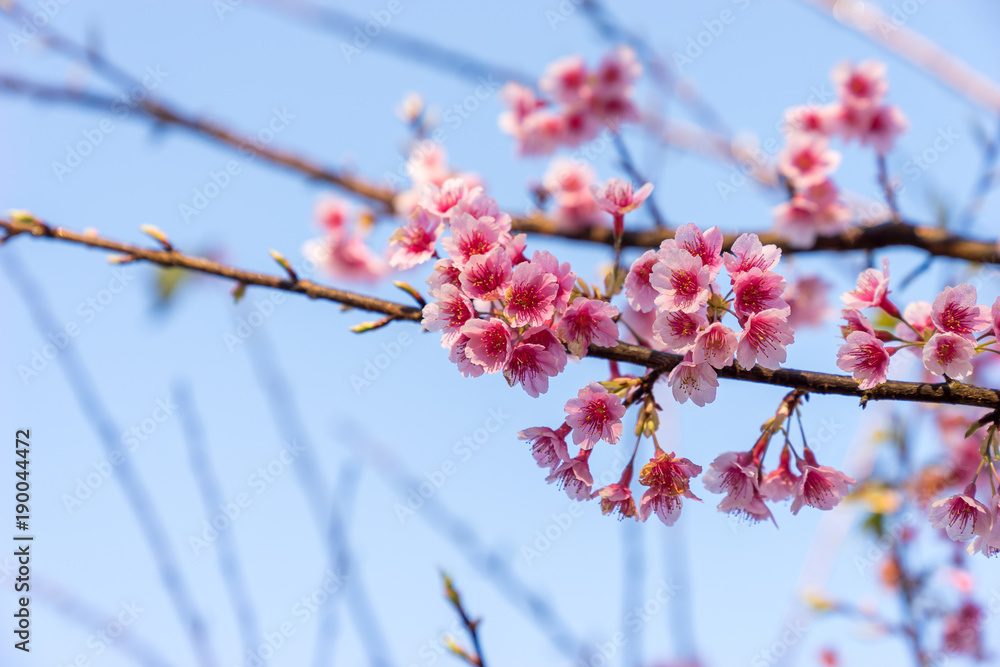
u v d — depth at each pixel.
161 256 2.78
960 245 4.35
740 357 2.38
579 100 5.66
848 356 2.46
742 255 2.48
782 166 4.86
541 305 2.44
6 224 2.69
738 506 2.71
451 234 2.59
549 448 2.75
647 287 2.68
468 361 2.52
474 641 2.78
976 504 2.43
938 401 2.35
